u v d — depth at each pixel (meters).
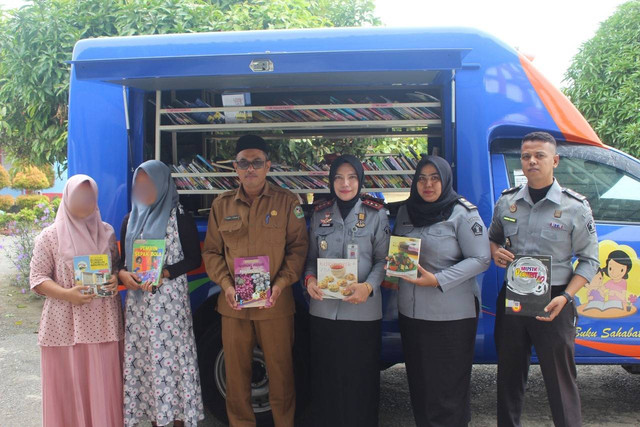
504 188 3.27
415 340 2.78
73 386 2.74
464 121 3.21
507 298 2.65
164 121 3.43
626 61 5.66
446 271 2.65
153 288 2.79
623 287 3.19
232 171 3.44
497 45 3.24
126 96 3.28
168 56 2.86
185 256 2.94
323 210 2.93
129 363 2.86
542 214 2.70
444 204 2.72
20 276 7.92
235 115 3.35
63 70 5.31
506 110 3.23
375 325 2.85
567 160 3.33
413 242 2.61
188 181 3.41
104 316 2.79
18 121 5.95
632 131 5.46
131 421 2.86
